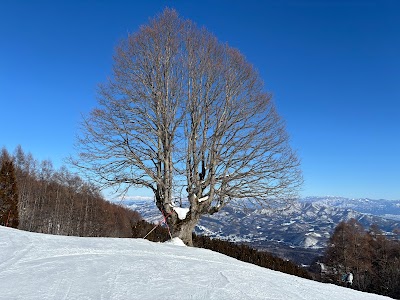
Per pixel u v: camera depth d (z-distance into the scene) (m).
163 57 15.63
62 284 6.60
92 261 8.59
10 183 36.75
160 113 15.16
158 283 7.34
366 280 43.69
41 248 9.45
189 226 15.08
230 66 15.91
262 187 15.24
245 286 8.02
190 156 15.45
